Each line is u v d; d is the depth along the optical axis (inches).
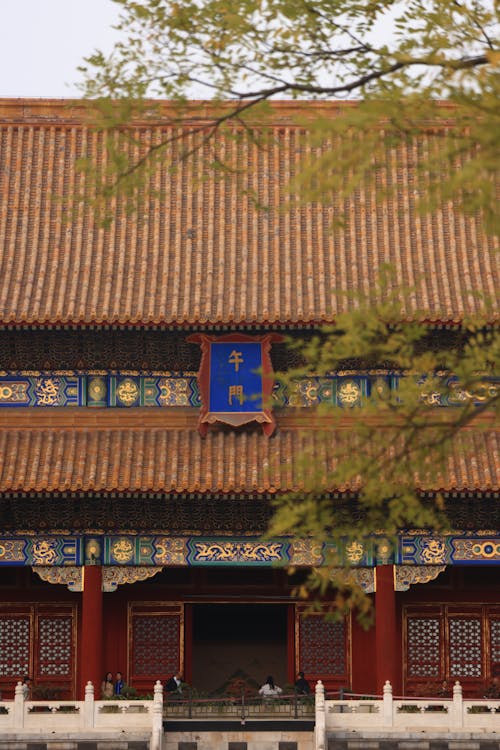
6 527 2368.4
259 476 2284.7
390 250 2524.6
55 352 2415.1
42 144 2664.9
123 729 2107.5
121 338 2406.5
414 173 2613.2
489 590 2491.4
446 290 2433.6
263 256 2509.8
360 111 1005.8
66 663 2461.9
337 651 2481.5
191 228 2554.1
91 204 1270.9
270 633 2984.7
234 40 1136.8
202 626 2997.0
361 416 1203.2
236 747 2122.3
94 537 2370.8
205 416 2357.3
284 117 2667.3
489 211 972.6
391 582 2345.0
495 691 2415.1
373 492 1097.4
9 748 2086.6
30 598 2475.4
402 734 2081.7
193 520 2373.3
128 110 1205.1
